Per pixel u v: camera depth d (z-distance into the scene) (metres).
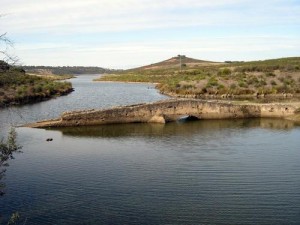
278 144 46.31
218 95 107.81
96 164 38.47
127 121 61.56
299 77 123.81
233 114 65.50
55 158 40.81
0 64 19.12
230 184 32.25
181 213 26.69
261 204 28.08
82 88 151.88
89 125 59.72
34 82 120.56
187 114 64.12
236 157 40.53
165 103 63.12
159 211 27.06
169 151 43.41
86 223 25.31
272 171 35.62
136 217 26.16
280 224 24.97
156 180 33.44
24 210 27.42
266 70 144.50
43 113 73.81
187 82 125.88
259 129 55.78
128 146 46.09
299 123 60.31
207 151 43.22
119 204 28.36
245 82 117.50
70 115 58.88
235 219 25.70
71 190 31.30
